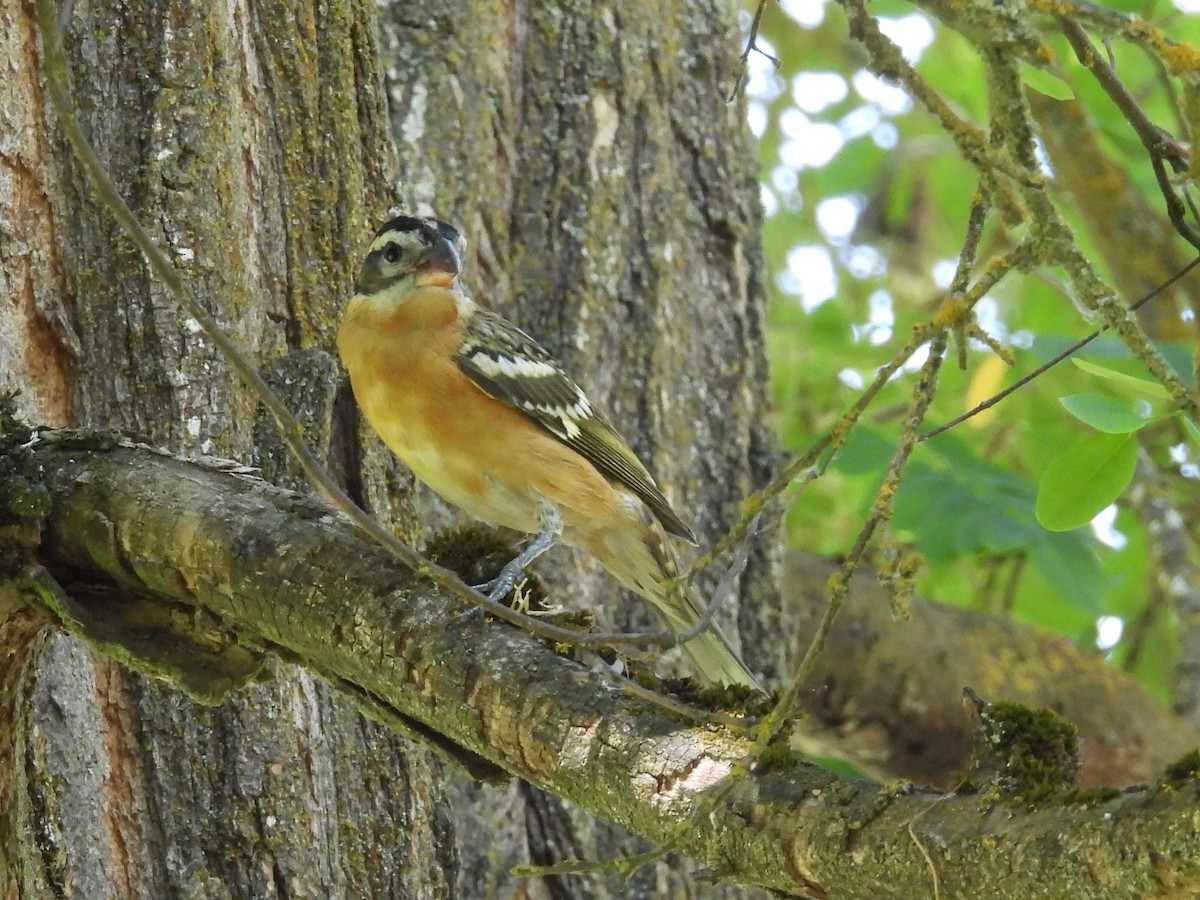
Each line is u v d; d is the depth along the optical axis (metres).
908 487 15.61
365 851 9.47
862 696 16.06
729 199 14.28
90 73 9.71
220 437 9.45
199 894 8.90
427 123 13.11
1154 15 15.42
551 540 10.73
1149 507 17.03
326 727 9.48
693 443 13.63
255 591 7.62
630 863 6.06
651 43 14.04
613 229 13.55
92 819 8.75
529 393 10.80
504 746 6.91
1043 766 5.64
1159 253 14.59
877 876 5.65
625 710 6.64
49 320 9.32
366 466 10.45
